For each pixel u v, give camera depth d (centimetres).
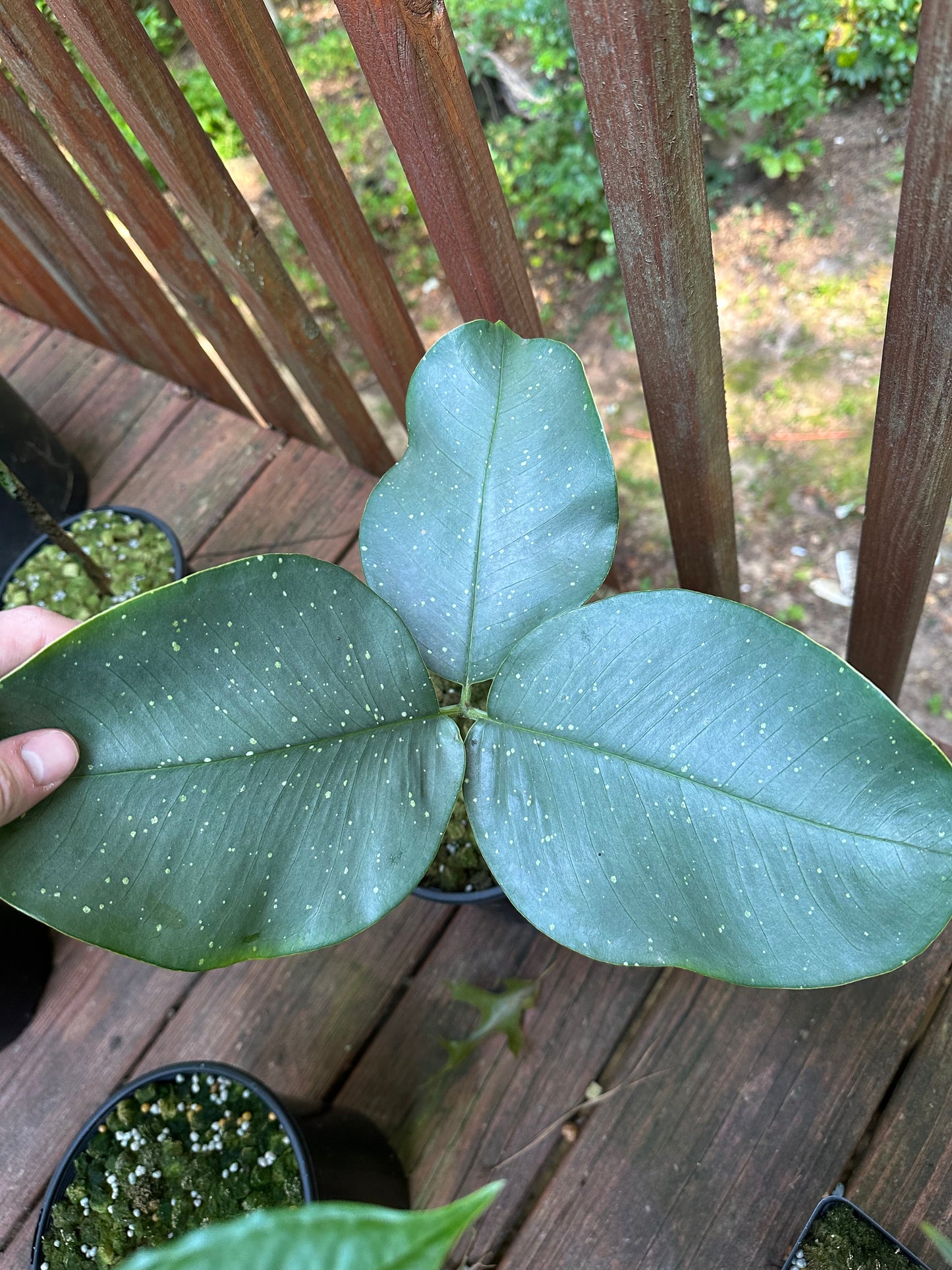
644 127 36
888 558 52
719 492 56
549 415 45
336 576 41
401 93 42
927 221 35
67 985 62
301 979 60
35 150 58
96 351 89
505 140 157
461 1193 53
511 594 44
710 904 37
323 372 70
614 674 40
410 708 42
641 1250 50
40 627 47
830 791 36
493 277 52
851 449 126
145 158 89
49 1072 60
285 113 49
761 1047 53
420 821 40
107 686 38
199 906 37
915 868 35
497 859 40
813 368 136
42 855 36
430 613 45
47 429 78
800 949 36
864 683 36
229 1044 59
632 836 39
